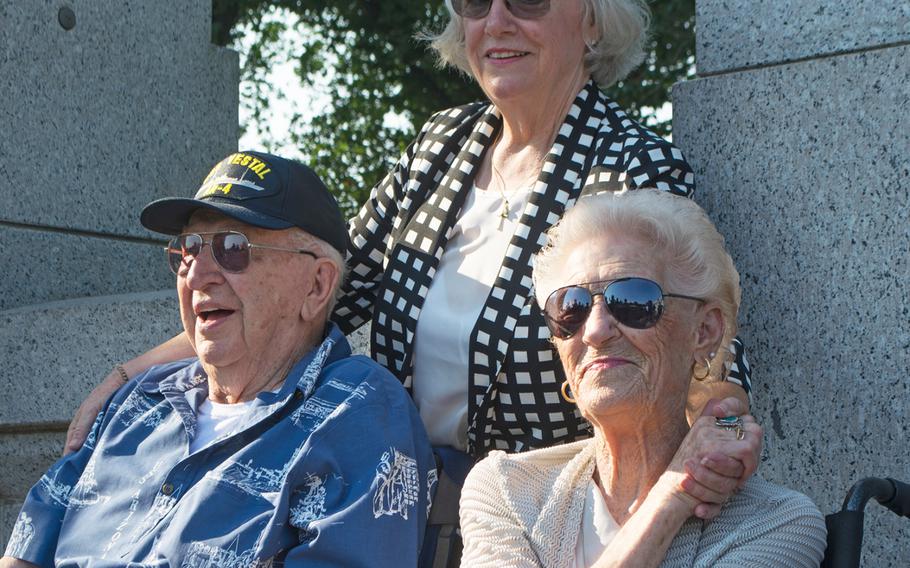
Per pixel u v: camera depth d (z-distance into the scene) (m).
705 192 2.98
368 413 2.45
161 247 4.58
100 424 2.80
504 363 2.54
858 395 2.71
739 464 1.96
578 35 2.71
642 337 2.05
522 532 2.14
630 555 1.95
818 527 1.98
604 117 2.71
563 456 2.23
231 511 2.42
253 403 2.56
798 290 2.81
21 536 2.72
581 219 2.15
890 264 2.68
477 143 2.83
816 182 2.80
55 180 4.17
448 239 2.76
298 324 2.67
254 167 2.66
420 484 2.48
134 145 4.45
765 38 2.89
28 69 4.09
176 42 4.62
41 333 3.62
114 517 2.60
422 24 10.73
